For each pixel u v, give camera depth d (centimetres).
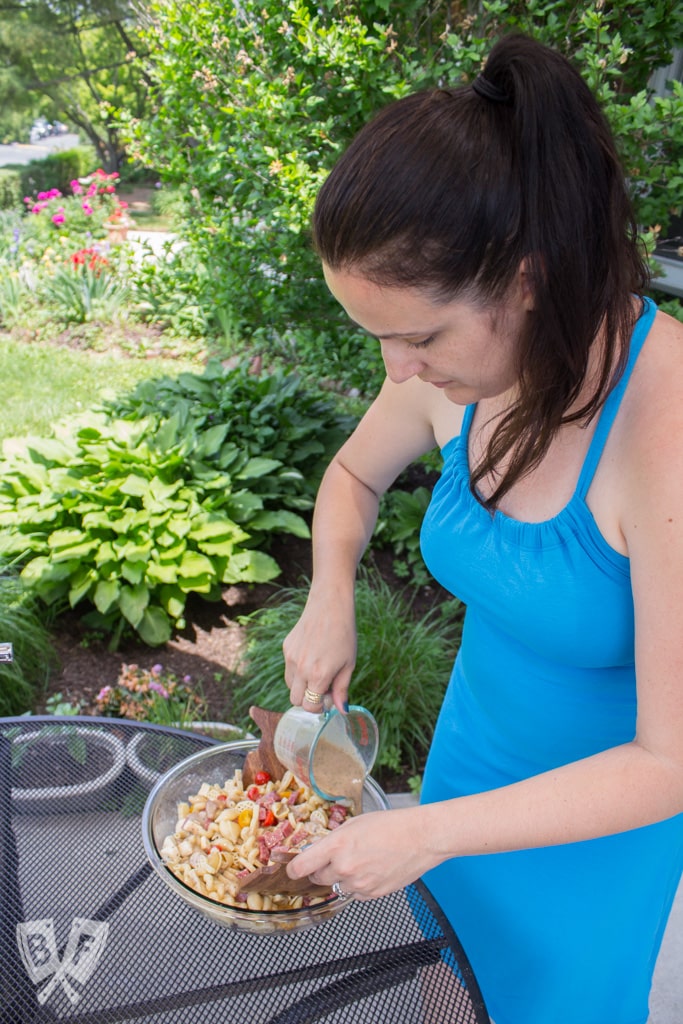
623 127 266
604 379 83
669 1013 183
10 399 528
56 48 1457
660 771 84
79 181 944
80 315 699
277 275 375
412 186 69
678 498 82
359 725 119
